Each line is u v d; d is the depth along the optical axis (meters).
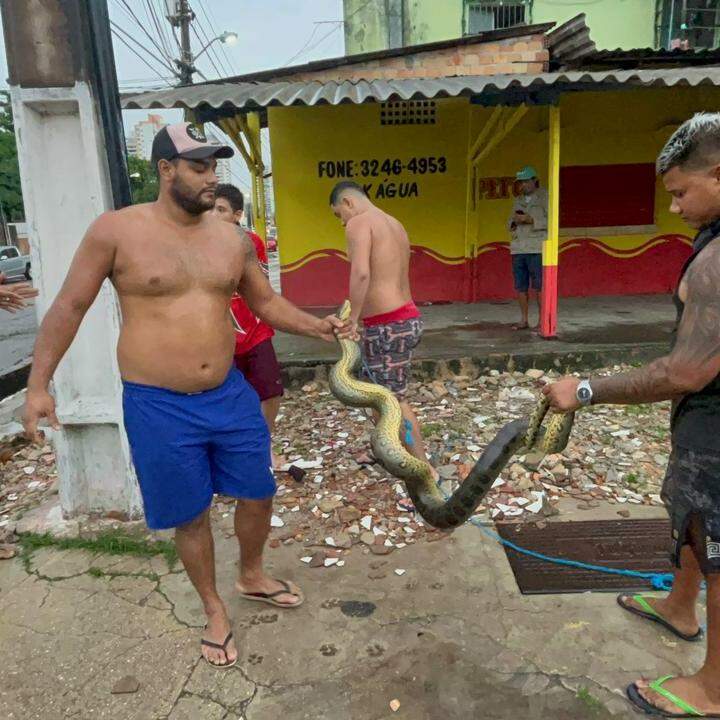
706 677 2.41
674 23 12.59
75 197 3.65
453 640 2.88
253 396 2.87
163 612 3.14
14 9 3.39
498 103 7.57
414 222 9.93
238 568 3.50
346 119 9.57
